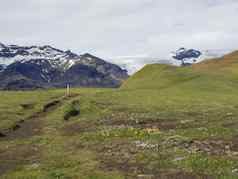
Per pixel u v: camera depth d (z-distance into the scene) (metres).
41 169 33.25
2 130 56.72
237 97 88.06
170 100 81.56
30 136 53.38
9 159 38.91
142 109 68.19
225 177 27.56
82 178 29.25
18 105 83.94
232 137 40.75
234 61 170.62
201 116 59.06
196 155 33.69
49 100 93.19
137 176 29.38
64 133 53.03
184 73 129.12
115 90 111.38
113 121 57.16
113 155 36.66
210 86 104.81
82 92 112.62
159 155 35.03
